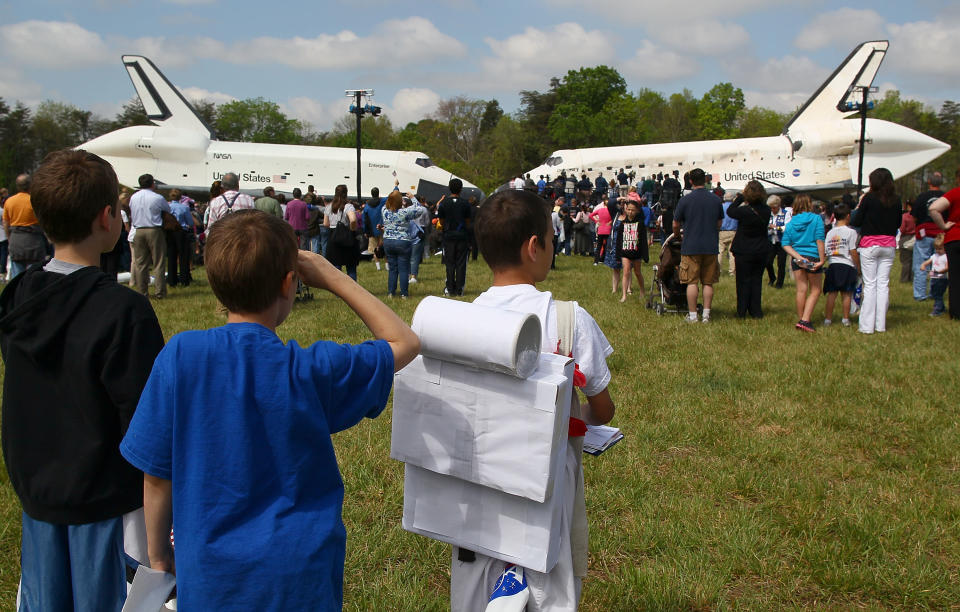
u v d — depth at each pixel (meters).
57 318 1.59
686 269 8.38
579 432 1.79
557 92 89.88
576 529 1.87
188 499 1.40
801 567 2.95
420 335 1.64
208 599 1.38
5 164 76.94
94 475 1.60
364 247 17.44
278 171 33.34
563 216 20.39
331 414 1.51
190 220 11.84
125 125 88.31
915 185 64.62
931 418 4.75
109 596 1.66
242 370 1.42
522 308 1.81
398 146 89.38
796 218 7.88
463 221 10.75
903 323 8.57
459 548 1.81
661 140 86.88
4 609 2.63
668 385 5.58
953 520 3.34
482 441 1.63
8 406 1.67
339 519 1.51
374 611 2.63
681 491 3.68
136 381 1.58
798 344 7.17
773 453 4.14
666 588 2.74
